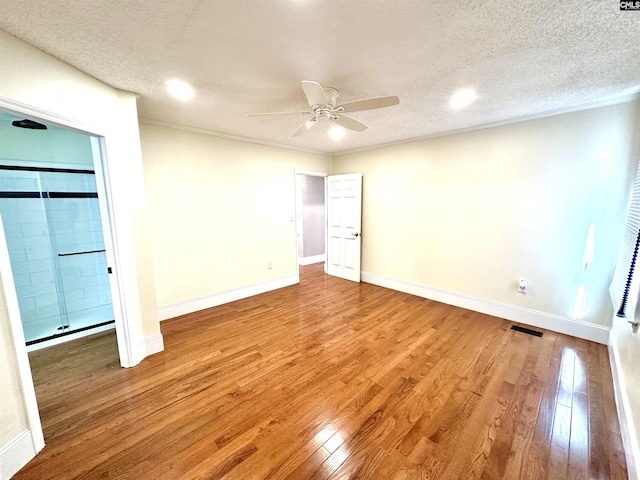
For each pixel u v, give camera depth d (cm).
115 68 183
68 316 285
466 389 202
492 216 326
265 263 427
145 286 243
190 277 344
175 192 323
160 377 216
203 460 146
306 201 622
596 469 143
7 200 250
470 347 261
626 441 154
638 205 202
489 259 333
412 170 397
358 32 146
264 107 261
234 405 186
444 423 171
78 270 289
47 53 163
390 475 138
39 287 267
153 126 301
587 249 268
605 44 158
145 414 178
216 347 262
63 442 157
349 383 209
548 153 281
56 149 274
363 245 481
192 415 177
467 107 262
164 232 318
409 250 414
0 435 136
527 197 299
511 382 210
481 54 170
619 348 212
